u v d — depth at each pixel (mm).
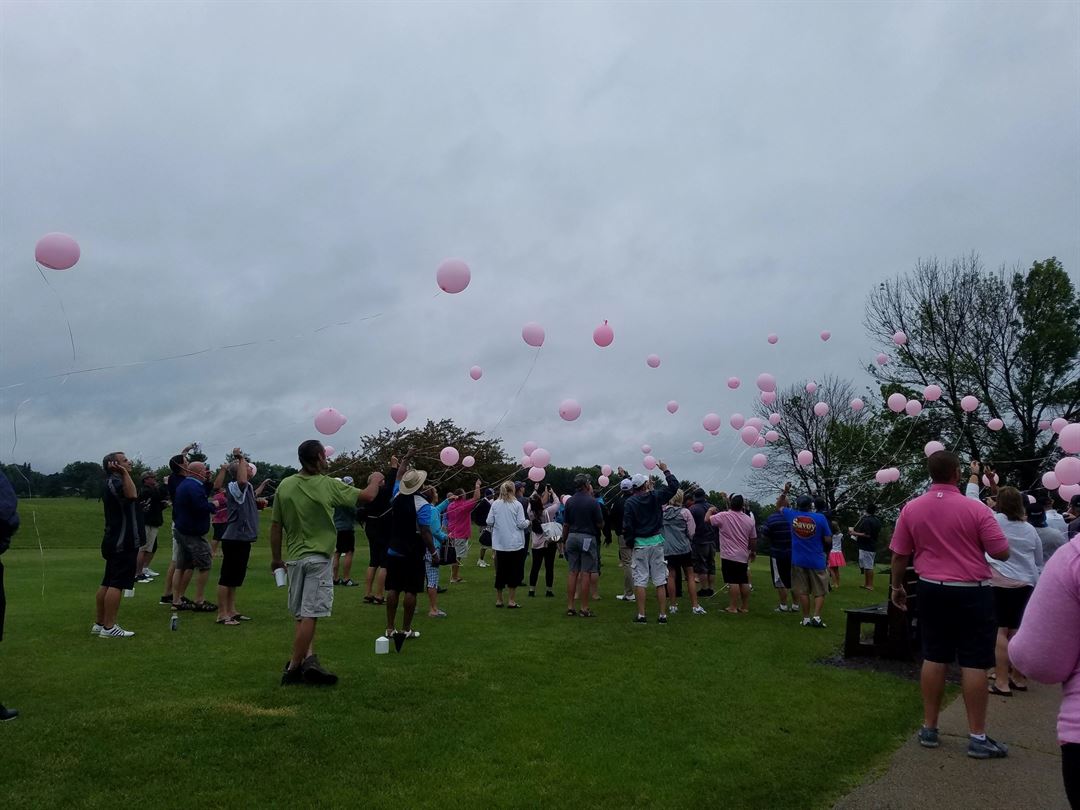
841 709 5711
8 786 3705
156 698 5148
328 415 7352
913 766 4512
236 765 4102
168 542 20969
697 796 3984
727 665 6992
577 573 9680
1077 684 2266
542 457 11766
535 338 9969
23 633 7359
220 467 9234
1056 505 16828
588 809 3775
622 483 10898
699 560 12406
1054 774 4395
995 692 6301
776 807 3910
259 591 11000
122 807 3568
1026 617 2352
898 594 5070
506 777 4129
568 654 7148
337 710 5016
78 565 14492
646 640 8039
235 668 6051
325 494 5691
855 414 31484
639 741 4785
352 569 15281
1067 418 25859
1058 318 26359
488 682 5957
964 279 28422
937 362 28281
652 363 13211
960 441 26438
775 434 15742
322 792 3840
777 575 10680
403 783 3996
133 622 8039
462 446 29578
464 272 7660
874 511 14938
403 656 6742
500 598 10266
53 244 6223
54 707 4906
